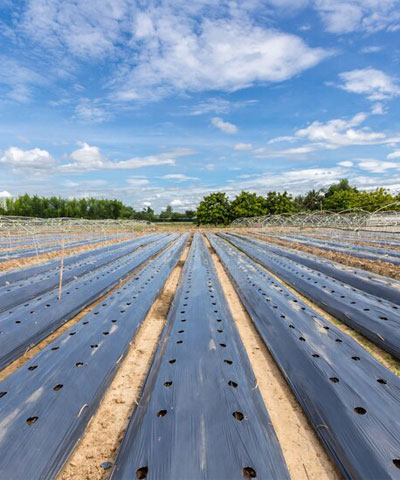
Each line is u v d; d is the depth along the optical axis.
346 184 74.25
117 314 5.56
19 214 66.75
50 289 8.22
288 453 2.77
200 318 5.31
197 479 2.07
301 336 4.50
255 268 10.46
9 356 4.42
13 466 2.26
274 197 54.78
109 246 17.31
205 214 54.75
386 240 18.36
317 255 13.51
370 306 6.05
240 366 3.69
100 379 3.55
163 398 2.97
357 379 3.35
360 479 2.26
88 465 2.66
